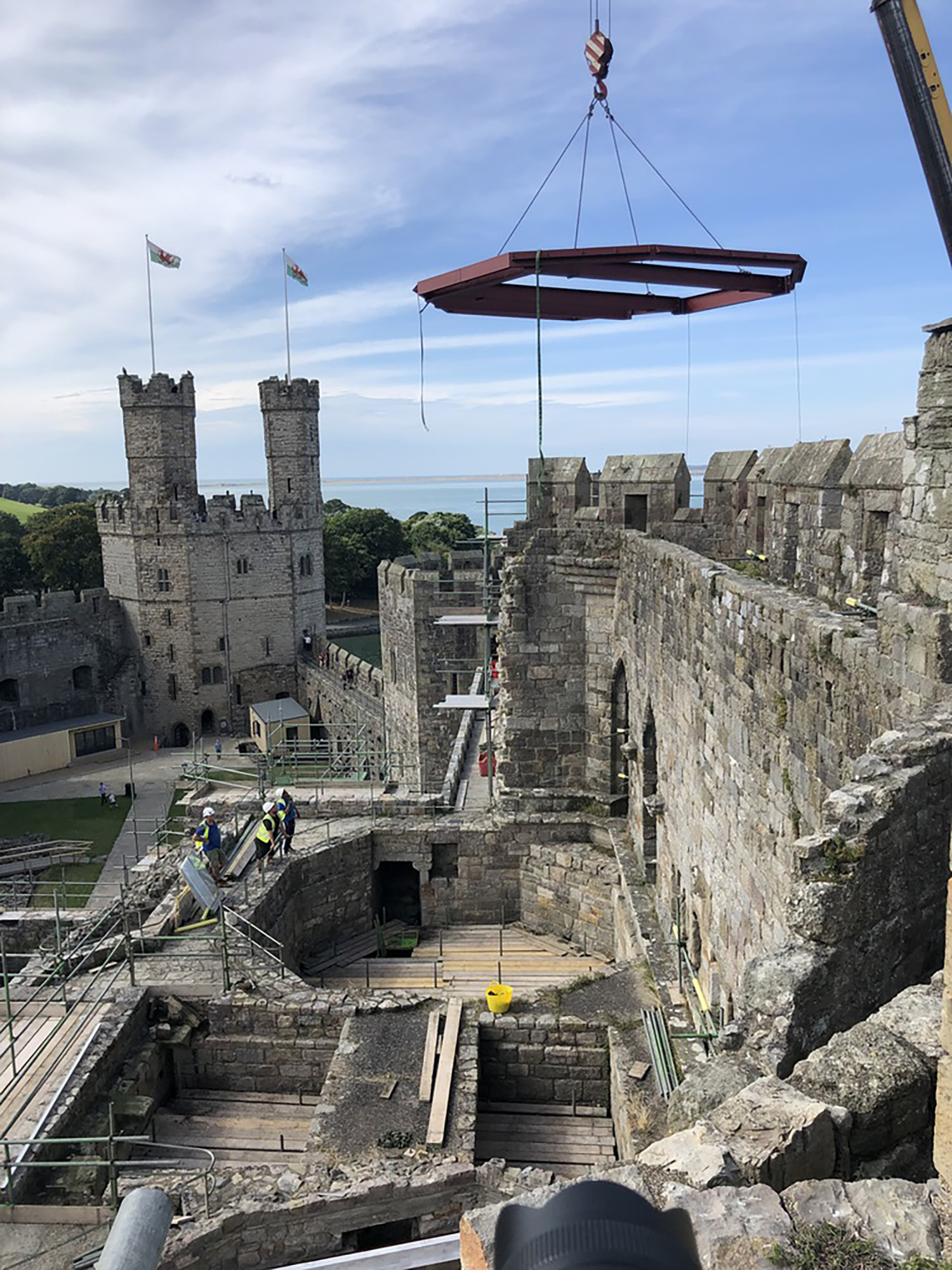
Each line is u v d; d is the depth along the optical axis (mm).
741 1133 6195
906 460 10492
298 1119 19531
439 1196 14305
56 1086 17391
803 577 16469
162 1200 3262
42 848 46094
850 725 10672
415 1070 18156
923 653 9336
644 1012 19469
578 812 28969
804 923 8180
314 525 77562
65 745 64938
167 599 71938
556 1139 18781
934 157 10500
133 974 20797
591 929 27125
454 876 29359
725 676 15672
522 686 28609
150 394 69875
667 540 25109
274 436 75438
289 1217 13742
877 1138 6625
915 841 8719
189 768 53906
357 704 60094
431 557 48750
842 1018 8172
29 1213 14445
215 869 25891
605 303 21578
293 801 30047
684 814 19422
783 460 17938
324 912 28422
